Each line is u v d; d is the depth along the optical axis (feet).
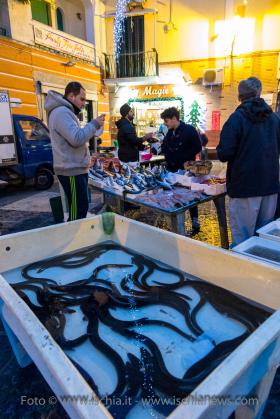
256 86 8.15
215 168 29.30
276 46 39.83
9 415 4.83
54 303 4.59
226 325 4.12
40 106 33.35
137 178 11.21
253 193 8.35
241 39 40.96
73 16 39.86
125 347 3.73
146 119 45.93
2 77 28.60
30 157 22.91
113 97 46.52
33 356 3.45
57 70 35.27
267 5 38.88
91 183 11.93
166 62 44.16
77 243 6.63
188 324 4.09
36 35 31.89
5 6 28.60
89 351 3.71
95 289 4.96
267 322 3.11
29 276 5.50
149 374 3.25
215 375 2.50
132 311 4.44
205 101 43.98
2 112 20.68
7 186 25.04
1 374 5.70
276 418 4.74
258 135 8.00
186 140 12.67
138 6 42.14
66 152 9.57
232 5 39.93
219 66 42.55
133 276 5.36
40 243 6.11
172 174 11.41
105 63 43.96
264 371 3.17
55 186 25.94
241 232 8.95
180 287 5.00
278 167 8.60
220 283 4.95
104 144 45.73
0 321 7.37
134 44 43.98
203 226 14.30
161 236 5.82
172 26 42.14
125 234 6.68
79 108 10.12
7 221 15.84
